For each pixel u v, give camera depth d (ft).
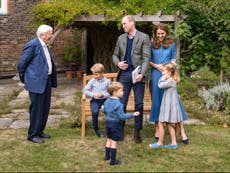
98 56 45.24
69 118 24.93
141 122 19.94
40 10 34.81
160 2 33.55
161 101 20.02
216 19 31.60
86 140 20.38
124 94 19.94
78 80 47.70
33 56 19.57
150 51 19.83
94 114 20.75
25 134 21.72
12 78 49.21
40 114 19.94
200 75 33.40
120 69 19.98
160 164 17.04
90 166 16.71
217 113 26.66
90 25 40.55
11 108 29.48
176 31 31.42
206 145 19.89
